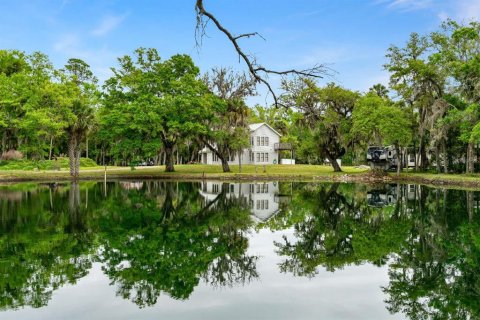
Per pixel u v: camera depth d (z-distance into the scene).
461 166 48.03
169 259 12.74
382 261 12.73
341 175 47.47
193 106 49.00
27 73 46.94
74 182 42.28
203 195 30.91
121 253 13.34
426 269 11.84
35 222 18.47
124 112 48.00
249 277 10.96
